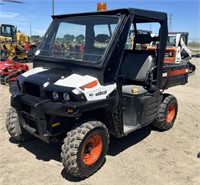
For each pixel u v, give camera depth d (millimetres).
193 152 4332
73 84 3197
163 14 4148
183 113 6500
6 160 3768
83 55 3592
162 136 4922
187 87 10000
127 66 4656
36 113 3176
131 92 4141
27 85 3525
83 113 3395
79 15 3949
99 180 3393
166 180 3473
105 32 3559
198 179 3541
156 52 4445
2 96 7152
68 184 3279
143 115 4129
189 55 12453
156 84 4395
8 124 4098
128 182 3379
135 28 4754
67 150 3176
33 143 4324
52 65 3855
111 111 3500
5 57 11836
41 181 3316
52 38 4098
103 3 3822
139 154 4141
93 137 3367
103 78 3355
